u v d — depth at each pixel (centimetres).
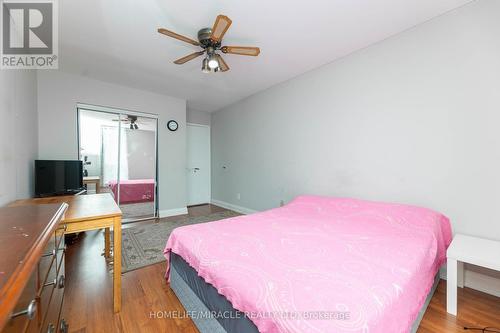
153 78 331
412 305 106
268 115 376
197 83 353
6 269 50
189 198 517
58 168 264
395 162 223
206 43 207
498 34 166
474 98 177
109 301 164
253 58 268
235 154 461
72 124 317
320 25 204
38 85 290
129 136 379
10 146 179
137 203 392
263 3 175
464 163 182
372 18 195
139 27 207
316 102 297
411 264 120
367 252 134
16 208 109
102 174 354
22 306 59
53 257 98
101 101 342
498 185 167
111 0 172
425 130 203
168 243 178
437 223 178
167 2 174
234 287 101
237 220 205
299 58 269
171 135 423
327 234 168
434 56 196
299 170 325
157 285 186
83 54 257
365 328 73
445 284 183
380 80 232
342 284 98
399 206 203
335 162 277
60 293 115
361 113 249
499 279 167
